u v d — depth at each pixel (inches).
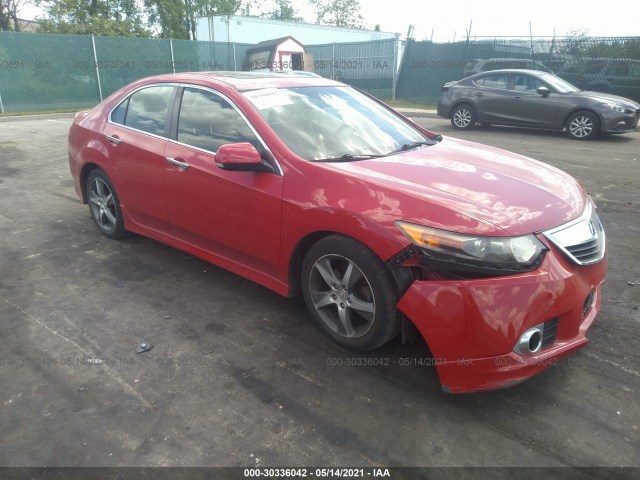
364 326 115.5
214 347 121.9
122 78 744.3
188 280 157.5
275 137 127.2
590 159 334.6
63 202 239.5
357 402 102.8
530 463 87.9
